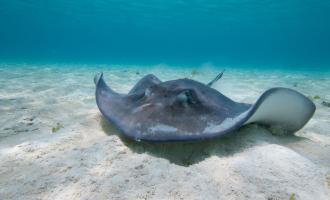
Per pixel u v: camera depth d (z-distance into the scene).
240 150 2.67
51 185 2.08
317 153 2.90
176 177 2.12
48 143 2.94
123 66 19.81
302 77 13.66
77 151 2.69
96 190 1.98
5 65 16.41
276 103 2.74
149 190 1.96
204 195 1.91
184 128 2.40
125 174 2.19
